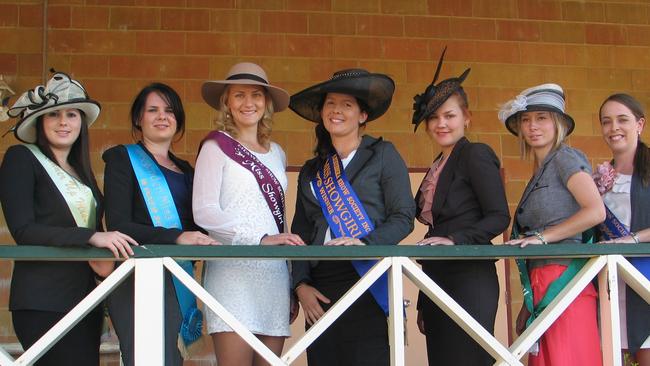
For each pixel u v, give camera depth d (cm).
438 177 340
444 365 327
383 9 621
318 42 612
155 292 284
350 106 342
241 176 316
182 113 339
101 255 284
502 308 599
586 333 315
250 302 307
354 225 325
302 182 346
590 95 636
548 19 641
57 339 278
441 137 344
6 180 300
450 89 345
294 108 359
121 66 592
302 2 614
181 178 331
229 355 304
